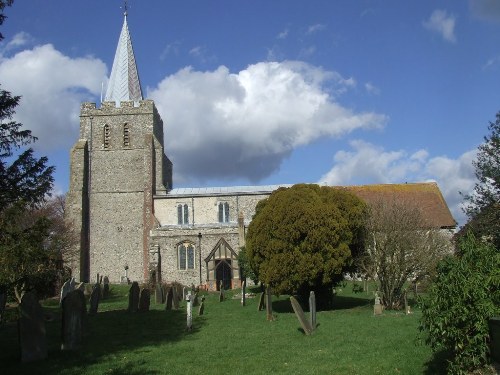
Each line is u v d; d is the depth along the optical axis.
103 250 54.22
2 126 14.07
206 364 11.74
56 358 12.45
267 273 23.48
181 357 12.59
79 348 13.72
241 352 13.06
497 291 8.77
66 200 54.19
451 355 9.70
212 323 19.30
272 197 25.16
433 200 52.38
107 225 54.78
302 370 10.77
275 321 19.36
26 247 14.12
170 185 64.25
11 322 19.45
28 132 14.43
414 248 22.25
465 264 9.12
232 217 55.19
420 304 9.34
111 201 55.38
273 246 23.41
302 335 15.50
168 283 44.28
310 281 23.20
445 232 45.84
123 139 56.62
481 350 8.50
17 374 10.90
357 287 30.45
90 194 55.53
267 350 13.22
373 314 20.16
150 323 19.16
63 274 31.48
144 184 55.47
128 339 15.43
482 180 22.64
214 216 55.06
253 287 40.56
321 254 23.05
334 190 25.22
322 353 12.44
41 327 12.47
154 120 58.06
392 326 16.27
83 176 54.97
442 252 23.42
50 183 14.55
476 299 8.58
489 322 8.47
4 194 13.70
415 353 11.54
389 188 55.91
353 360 11.48
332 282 24.22
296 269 23.00
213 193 55.41
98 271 53.78
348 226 23.78
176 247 49.72
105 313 22.67
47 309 25.12
